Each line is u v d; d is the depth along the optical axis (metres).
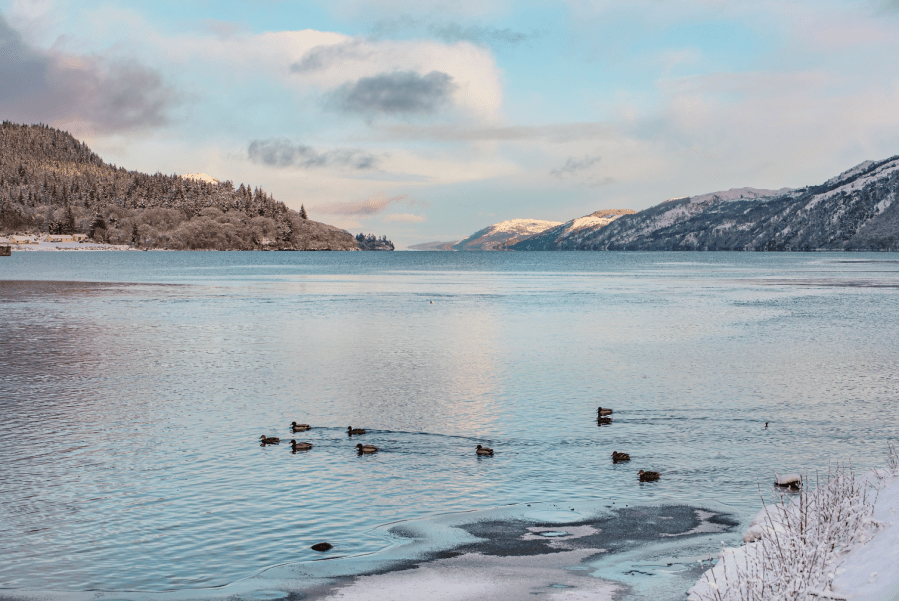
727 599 10.43
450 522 16.98
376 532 16.42
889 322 62.47
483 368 39.41
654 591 13.06
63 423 26.95
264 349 46.88
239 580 13.94
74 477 20.44
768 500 18.02
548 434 25.11
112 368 39.44
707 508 17.62
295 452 23.08
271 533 16.36
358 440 24.53
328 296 96.56
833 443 23.52
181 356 43.78
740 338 52.12
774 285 123.06
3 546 15.60
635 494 18.80
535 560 14.72
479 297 95.44
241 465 21.67
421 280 144.25
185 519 17.22
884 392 32.09
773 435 24.66
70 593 13.41
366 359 42.72
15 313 71.00
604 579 13.66
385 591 13.30
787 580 9.69
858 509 11.31
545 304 83.94
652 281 140.12
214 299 90.25
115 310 74.62
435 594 13.11
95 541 15.88
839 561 10.13
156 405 30.17
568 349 46.81
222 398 31.67
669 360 42.00
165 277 148.62
